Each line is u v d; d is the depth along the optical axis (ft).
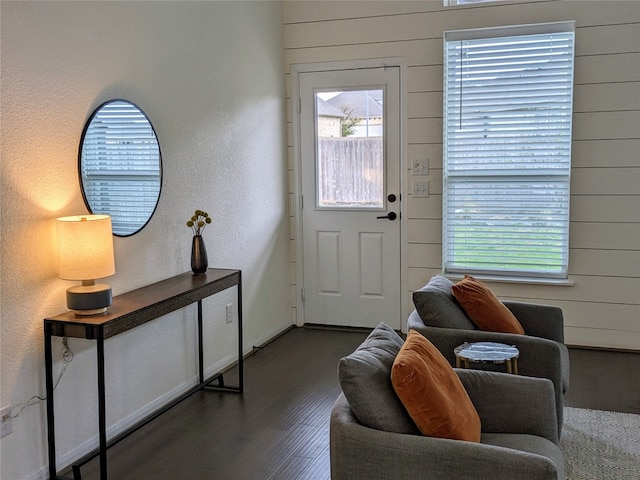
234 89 14.24
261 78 15.48
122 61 10.59
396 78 16.01
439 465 6.12
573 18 14.49
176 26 12.04
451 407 6.73
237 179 14.47
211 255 13.50
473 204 15.80
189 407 11.97
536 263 15.52
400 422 6.73
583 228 14.97
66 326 8.82
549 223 15.31
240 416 11.52
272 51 16.05
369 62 16.12
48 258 9.17
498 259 15.80
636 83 14.26
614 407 11.73
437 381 6.91
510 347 9.38
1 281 8.46
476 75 15.34
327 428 11.00
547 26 14.58
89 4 9.81
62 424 9.50
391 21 15.84
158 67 11.54
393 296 16.78
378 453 6.31
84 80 9.75
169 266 12.02
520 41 14.94
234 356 14.60
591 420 11.08
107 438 10.49
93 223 8.87
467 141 15.64
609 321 15.08
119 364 10.77
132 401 11.12
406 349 7.18
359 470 6.40
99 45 10.05
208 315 13.47
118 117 10.48
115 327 8.99
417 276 16.40
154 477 9.34
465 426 6.80
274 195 16.34
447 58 15.48
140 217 11.12
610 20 14.28
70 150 9.52
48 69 9.07
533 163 15.25
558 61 14.73
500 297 15.67
